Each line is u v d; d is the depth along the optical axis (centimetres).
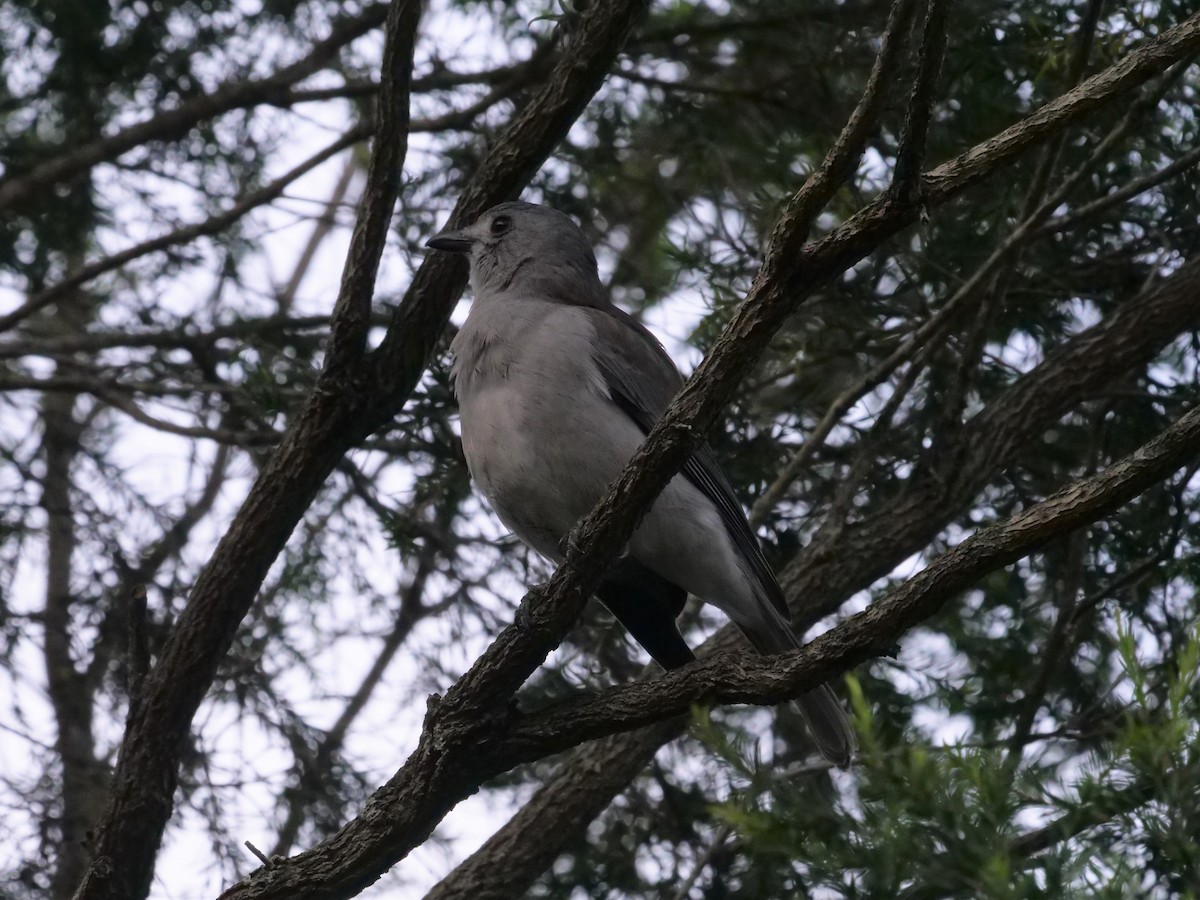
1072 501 626
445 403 1148
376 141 920
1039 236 1052
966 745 561
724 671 699
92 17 1291
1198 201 1106
